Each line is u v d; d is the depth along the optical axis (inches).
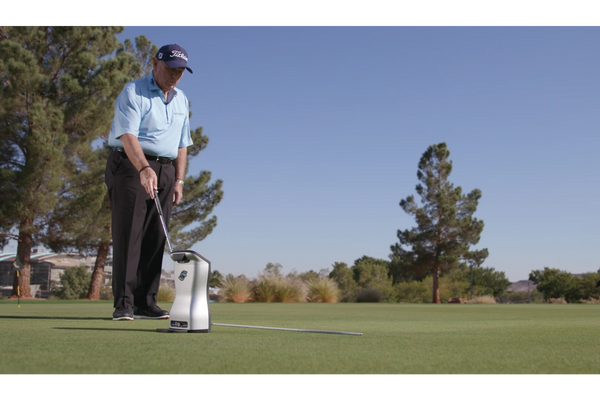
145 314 148.1
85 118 671.1
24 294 682.2
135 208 139.7
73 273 1052.5
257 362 53.7
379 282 2092.8
